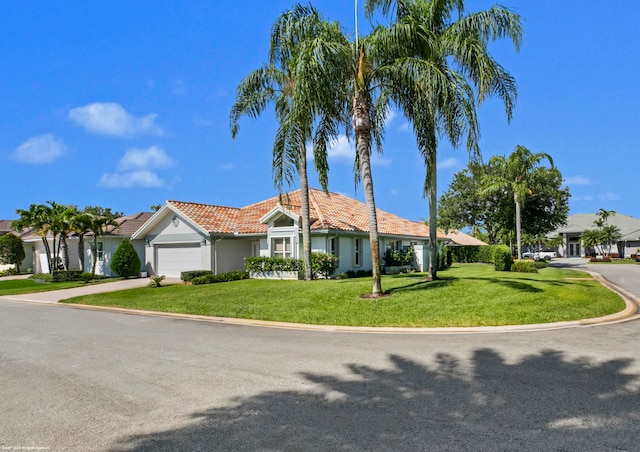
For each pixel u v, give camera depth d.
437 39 15.02
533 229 40.34
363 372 6.91
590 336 9.12
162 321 13.09
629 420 4.77
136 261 28.06
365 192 14.61
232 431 4.76
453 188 49.06
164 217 27.62
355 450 4.23
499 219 41.94
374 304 13.25
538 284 16.42
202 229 25.20
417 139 14.96
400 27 13.89
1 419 5.28
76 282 27.83
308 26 16.17
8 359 8.45
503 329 10.11
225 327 11.71
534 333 9.60
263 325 11.88
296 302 14.45
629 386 5.89
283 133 19.34
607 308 12.26
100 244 33.16
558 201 38.91
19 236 41.84
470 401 5.48
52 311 16.25
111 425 5.03
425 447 4.26
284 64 18.78
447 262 34.41
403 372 6.84
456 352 8.02
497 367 6.96
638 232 62.66
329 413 5.20
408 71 13.77
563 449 4.14
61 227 30.02
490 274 22.86
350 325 11.17
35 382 6.82
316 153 16.55
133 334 10.90
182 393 6.11
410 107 15.14
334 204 29.36
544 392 5.73
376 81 14.85
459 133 14.80
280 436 4.60
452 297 13.70
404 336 9.74
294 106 13.85
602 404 5.25
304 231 20.62
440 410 5.20
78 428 4.96
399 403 5.47
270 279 22.81
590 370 6.67
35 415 5.39
